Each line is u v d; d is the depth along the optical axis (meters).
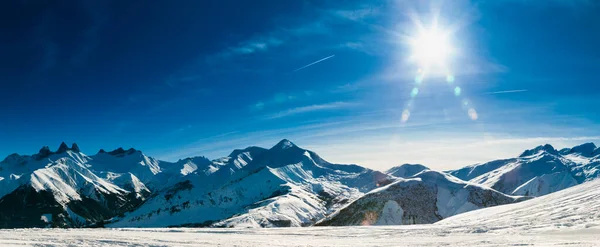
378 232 45.28
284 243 31.62
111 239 30.73
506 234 35.59
